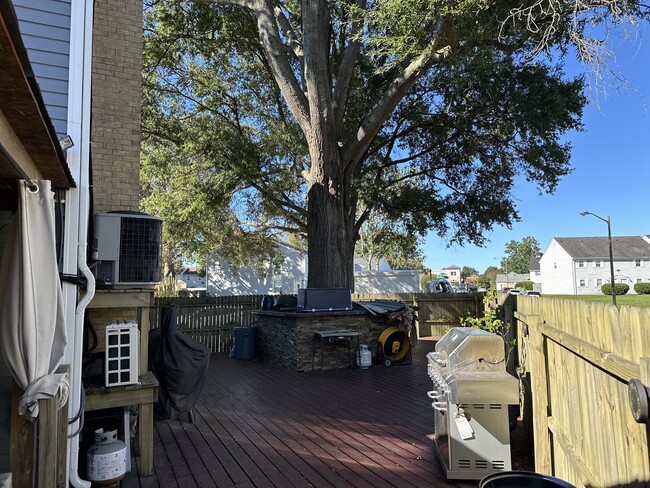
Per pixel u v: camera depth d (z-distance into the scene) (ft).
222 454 14.03
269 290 85.10
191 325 37.86
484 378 11.33
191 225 52.60
